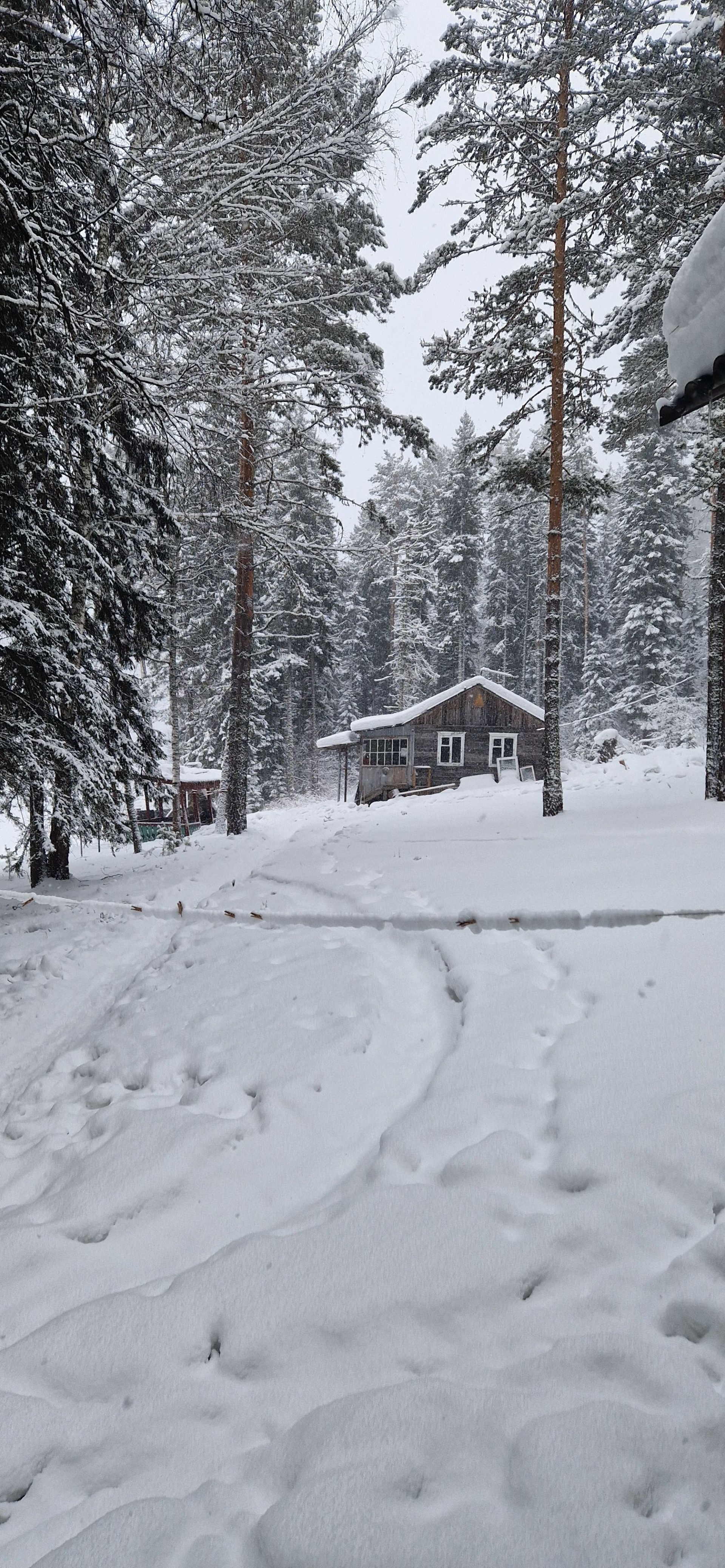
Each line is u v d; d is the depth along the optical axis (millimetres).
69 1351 2354
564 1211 2662
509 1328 2248
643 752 23203
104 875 13250
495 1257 2506
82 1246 2916
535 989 4398
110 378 7609
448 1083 3621
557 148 11484
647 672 32125
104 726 10375
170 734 33812
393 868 9039
